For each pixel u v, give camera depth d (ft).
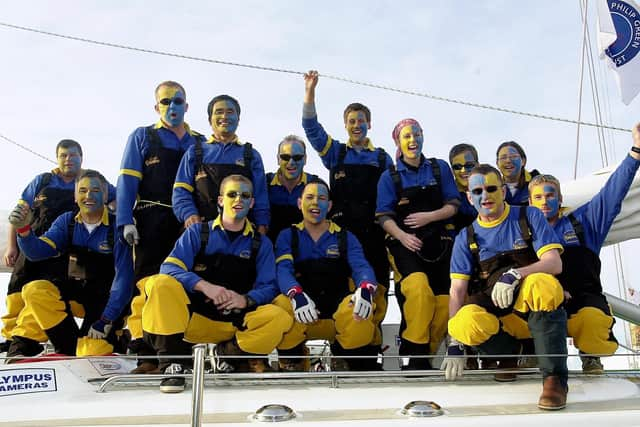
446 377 9.54
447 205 13.38
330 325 11.90
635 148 11.65
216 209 12.63
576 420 8.11
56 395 8.88
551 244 10.10
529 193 12.78
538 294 9.07
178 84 13.91
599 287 11.68
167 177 13.41
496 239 10.55
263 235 11.75
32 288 12.10
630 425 8.16
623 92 15.69
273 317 10.47
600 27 16.06
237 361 11.00
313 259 12.04
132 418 8.29
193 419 7.45
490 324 9.84
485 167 10.81
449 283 12.69
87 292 12.69
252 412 8.46
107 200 13.57
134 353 11.91
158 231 12.96
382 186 13.60
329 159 14.85
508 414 8.23
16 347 12.02
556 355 8.75
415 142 13.47
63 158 14.65
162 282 10.23
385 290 13.75
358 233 13.85
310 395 8.97
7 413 8.41
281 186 14.44
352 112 14.67
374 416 8.13
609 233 14.58
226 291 10.60
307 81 14.20
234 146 13.24
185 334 10.73
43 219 14.24
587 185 15.39
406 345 11.71
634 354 9.13
